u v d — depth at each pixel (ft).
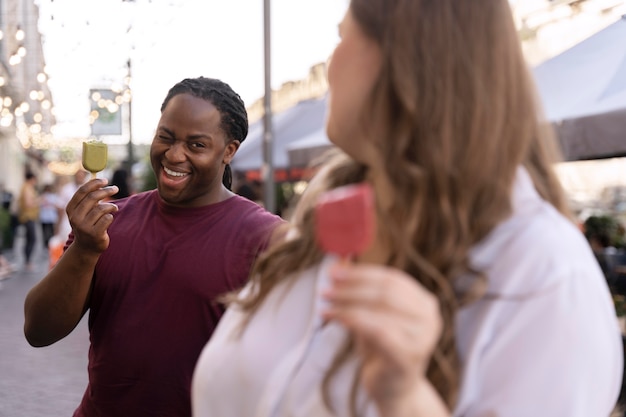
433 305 2.31
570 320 2.78
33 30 32.40
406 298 2.24
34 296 6.23
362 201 2.45
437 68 2.98
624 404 11.55
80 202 5.84
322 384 3.07
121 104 34.30
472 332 2.90
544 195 3.26
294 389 3.21
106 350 6.15
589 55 15.30
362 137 3.24
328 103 3.42
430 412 2.44
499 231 2.95
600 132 12.25
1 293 32.78
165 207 6.41
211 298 6.05
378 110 3.10
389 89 3.07
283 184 32.81
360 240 2.45
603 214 19.71
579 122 12.65
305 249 3.61
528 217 2.97
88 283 6.09
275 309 3.55
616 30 15.76
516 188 3.06
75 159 114.73
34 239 43.45
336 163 3.86
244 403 3.46
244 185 22.79
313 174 4.39
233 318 3.82
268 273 3.68
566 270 2.83
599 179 18.67
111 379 6.11
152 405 6.02
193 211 6.37
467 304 2.87
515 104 3.07
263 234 6.21
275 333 3.48
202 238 6.25
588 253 3.01
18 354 20.98
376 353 2.31
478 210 2.94
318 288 3.35
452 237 2.88
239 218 6.37
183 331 6.04
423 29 3.01
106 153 6.11
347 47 3.23
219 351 3.66
